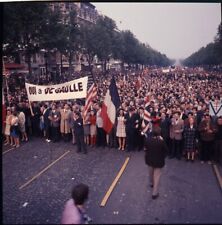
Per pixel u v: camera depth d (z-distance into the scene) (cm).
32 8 1697
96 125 1081
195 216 559
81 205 405
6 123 1116
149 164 639
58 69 2478
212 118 900
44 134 1212
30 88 972
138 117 1012
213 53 1969
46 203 637
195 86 1817
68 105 1173
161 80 2153
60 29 2088
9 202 641
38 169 847
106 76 2458
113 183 728
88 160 920
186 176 754
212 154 873
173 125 897
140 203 622
